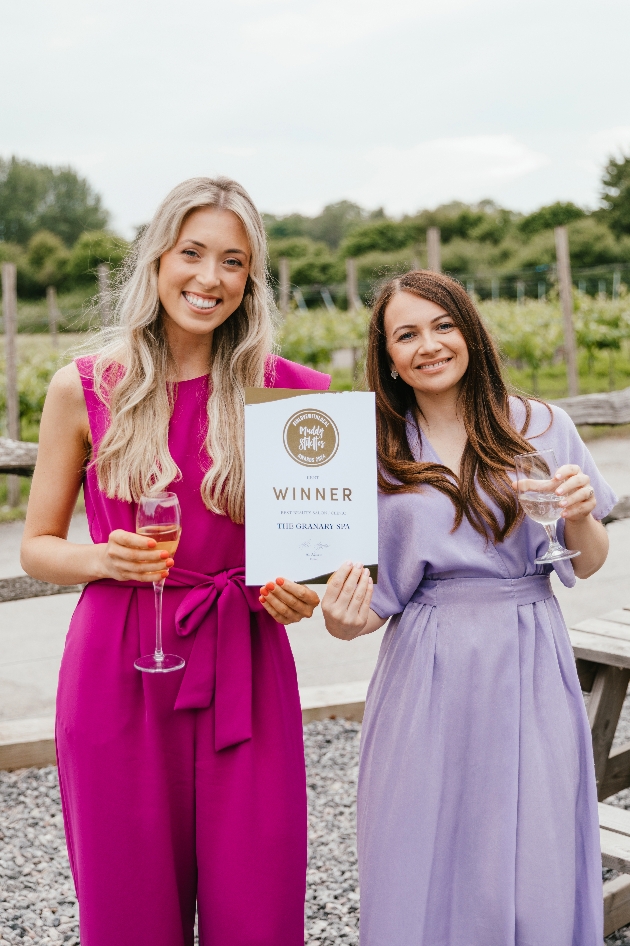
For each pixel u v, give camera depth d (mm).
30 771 3740
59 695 1887
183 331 1949
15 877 2955
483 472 2082
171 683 1849
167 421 1905
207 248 1824
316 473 1849
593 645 2713
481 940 1975
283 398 1841
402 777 2018
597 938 2012
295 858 1904
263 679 1910
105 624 1849
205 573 1895
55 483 1936
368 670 4848
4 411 11125
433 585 2086
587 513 1977
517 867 1949
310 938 2617
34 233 54094
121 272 2023
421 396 2189
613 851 2400
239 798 1854
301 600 1826
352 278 14852
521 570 2072
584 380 16531
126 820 1816
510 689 1988
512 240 41031
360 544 1855
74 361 1934
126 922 1821
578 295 14766
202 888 1883
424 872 1979
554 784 1969
